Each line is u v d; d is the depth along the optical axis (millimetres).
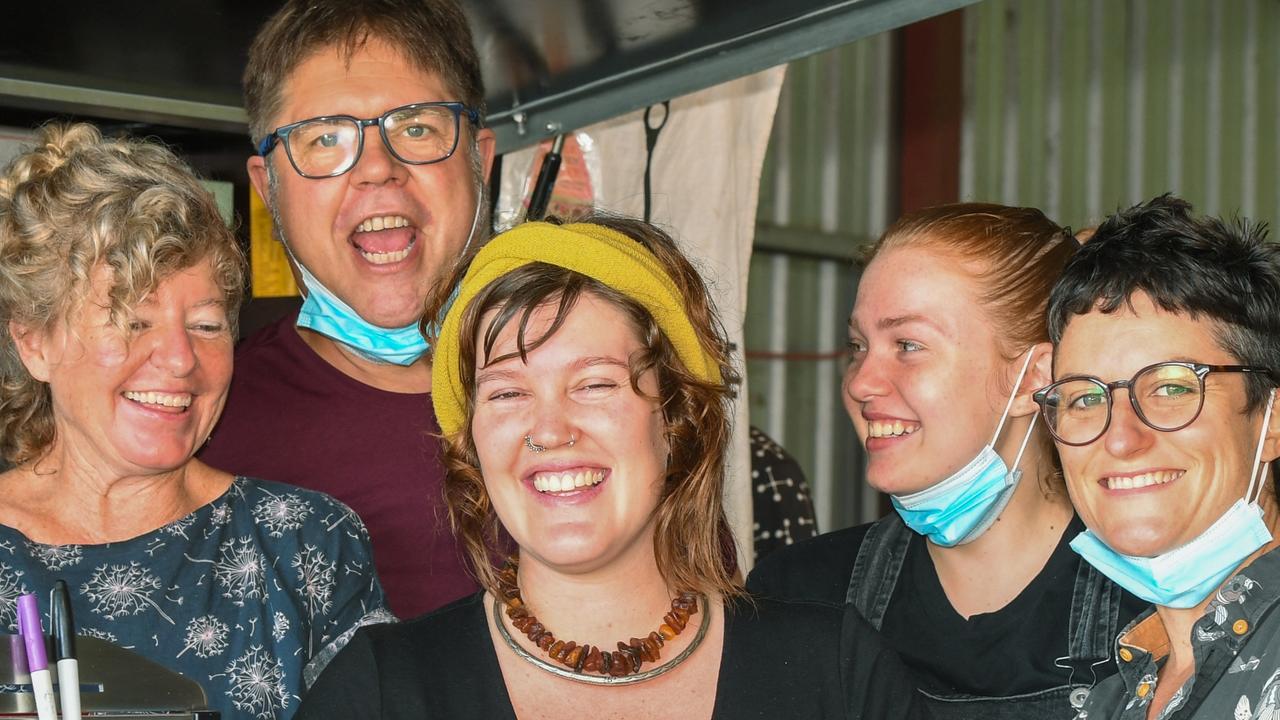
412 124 2158
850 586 2072
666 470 1616
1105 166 7449
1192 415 1499
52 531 1765
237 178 2666
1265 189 7559
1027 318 1893
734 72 2180
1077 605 1880
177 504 1839
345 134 2133
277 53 2146
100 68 2248
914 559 2047
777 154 6645
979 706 1897
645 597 1616
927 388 1887
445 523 2217
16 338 1735
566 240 1555
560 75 2365
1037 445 1924
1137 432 1522
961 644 1938
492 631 1610
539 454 1543
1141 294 1545
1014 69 7266
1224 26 7547
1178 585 1531
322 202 2141
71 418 1728
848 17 2002
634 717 1540
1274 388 1522
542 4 2020
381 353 2219
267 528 1878
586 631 1600
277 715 1777
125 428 1719
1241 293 1507
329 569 1887
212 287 1772
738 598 1657
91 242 1659
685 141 2861
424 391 2312
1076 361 1585
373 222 2160
